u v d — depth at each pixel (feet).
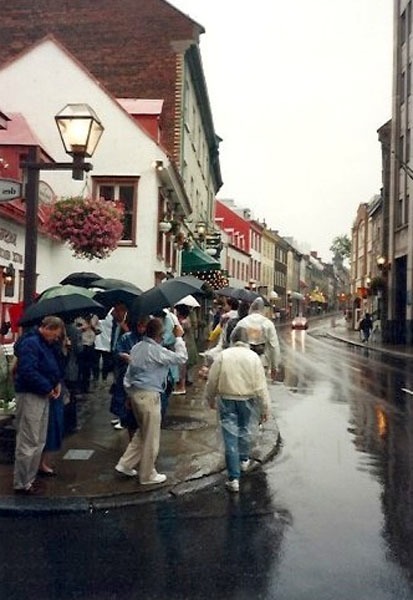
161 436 31.60
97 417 35.42
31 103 68.69
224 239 174.40
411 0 129.29
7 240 46.91
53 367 22.61
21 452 22.31
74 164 28.50
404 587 16.07
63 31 90.58
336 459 29.48
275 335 32.83
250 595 15.53
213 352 28.55
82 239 45.03
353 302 246.27
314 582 16.29
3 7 91.66
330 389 54.70
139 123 67.41
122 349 31.17
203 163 118.32
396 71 136.05
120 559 17.62
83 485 23.38
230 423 24.47
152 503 22.45
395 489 24.70
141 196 67.05
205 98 104.88
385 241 147.43
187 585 16.05
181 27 88.33
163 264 74.08
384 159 149.48
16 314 36.22
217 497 23.32
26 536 19.33
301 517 21.24
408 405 45.98
